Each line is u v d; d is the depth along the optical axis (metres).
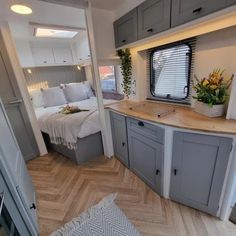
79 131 2.21
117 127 2.17
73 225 1.47
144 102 2.33
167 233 1.32
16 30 2.67
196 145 1.26
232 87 1.25
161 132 1.41
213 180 1.27
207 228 1.32
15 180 1.15
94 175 2.14
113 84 2.83
